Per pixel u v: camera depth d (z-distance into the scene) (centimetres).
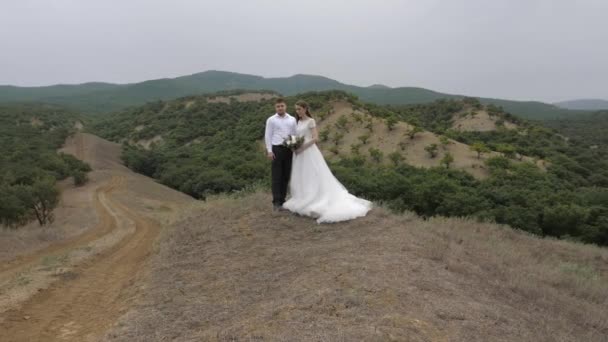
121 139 13012
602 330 563
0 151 6266
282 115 864
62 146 8481
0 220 2903
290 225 824
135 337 491
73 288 812
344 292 487
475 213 3681
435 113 14225
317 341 371
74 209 3938
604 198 4491
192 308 554
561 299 644
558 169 7081
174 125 12875
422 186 4209
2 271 1212
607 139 13488
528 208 4053
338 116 10194
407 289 501
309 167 846
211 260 744
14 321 616
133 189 5734
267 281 597
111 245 1488
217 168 6344
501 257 838
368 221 823
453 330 413
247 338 401
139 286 722
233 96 15275
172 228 1221
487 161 6762
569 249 1270
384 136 8638
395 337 373
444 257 666
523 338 431
